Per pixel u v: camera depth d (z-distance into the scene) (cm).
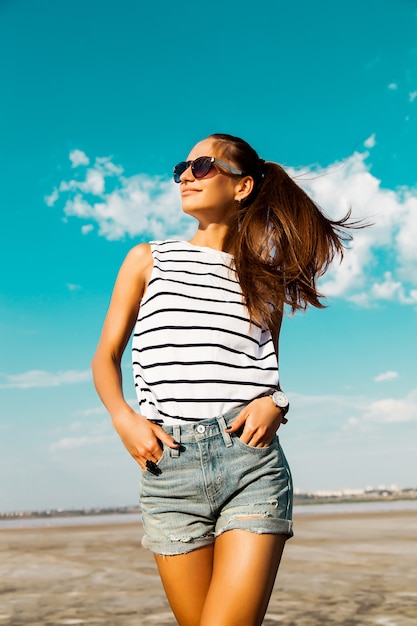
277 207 271
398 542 688
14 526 1230
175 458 224
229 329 239
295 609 388
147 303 244
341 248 289
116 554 653
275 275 252
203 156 269
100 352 252
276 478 228
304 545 684
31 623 368
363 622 353
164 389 232
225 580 214
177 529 226
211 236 270
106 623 366
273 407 231
